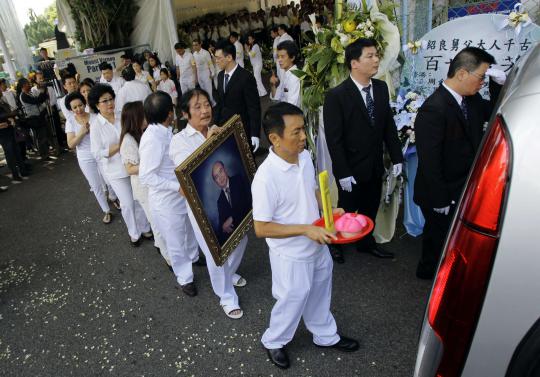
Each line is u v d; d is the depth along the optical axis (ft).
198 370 8.59
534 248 4.00
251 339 9.21
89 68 32.30
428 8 13.78
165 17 36.32
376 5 11.62
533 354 4.24
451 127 8.54
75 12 37.60
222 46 15.17
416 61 12.19
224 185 8.96
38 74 26.86
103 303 11.35
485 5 14.19
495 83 9.77
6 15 36.76
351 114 9.80
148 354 9.23
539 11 12.99
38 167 25.40
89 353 9.55
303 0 50.29
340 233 6.35
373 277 10.62
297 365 8.28
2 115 22.20
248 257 12.36
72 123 15.29
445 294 4.58
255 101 15.56
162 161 9.82
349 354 8.39
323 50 11.75
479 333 4.42
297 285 7.19
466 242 4.33
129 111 10.80
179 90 34.99
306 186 6.89
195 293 11.00
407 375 7.78
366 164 10.14
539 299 4.09
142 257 13.48
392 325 9.00
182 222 10.39
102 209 17.35
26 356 9.75
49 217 17.85
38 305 11.70
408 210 12.02
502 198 4.07
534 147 3.95
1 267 14.14
